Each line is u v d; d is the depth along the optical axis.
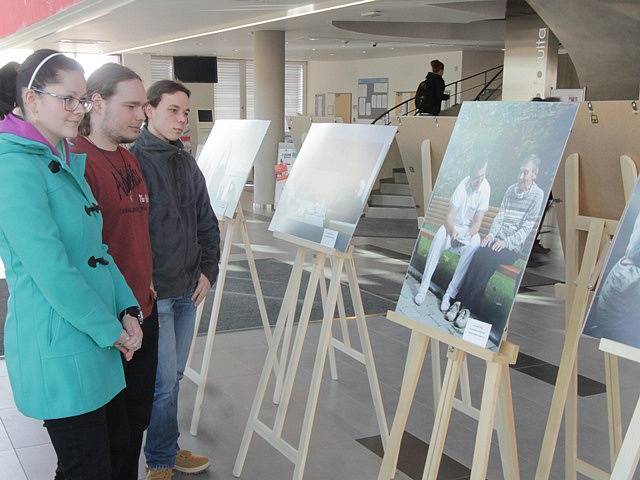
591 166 2.51
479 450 2.02
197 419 3.44
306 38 12.85
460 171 2.37
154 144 2.73
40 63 1.84
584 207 2.59
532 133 2.12
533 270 7.36
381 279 6.82
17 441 3.34
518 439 3.42
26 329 1.87
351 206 2.80
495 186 2.18
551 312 5.73
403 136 3.46
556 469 3.12
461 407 3.31
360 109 19.41
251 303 5.83
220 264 3.95
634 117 2.27
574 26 7.43
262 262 7.50
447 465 3.17
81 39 13.17
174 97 2.73
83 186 2.00
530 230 1.99
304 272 7.00
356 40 13.27
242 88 19.44
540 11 7.54
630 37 7.14
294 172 3.29
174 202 2.74
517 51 9.51
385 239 9.14
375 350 4.70
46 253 1.79
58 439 1.93
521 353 4.70
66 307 1.82
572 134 2.50
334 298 2.82
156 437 2.82
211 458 3.22
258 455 3.25
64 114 1.87
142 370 2.40
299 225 3.08
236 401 3.85
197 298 2.92
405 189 11.30
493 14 9.50
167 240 2.71
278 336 3.10
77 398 1.88
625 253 1.93
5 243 1.85
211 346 3.49
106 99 2.30
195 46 14.53
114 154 2.39
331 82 20.39
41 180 1.83
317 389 2.82
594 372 4.31
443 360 4.59
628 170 2.35
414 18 10.60
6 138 1.81
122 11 8.90
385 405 3.82
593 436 3.46
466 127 2.42
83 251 1.95
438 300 2.27
